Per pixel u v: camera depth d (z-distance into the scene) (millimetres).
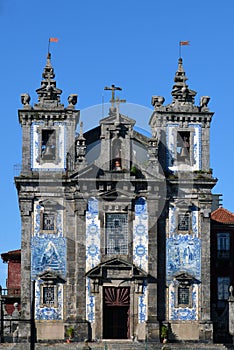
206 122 86000
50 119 84750
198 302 83000
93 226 82750
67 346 78625
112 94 85625
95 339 81125
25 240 82312
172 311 82625
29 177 82938
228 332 84000
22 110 84438
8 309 89500
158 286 82812
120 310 82688
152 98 86438
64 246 82562
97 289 81812
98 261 82312
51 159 84125
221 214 95875
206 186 84375
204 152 85500
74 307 81625
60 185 83250
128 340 81125
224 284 92688
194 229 83938
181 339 82125
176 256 83375
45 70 85750
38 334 81062
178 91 86375
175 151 85438
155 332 81562
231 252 93438
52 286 81875
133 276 81875
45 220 83000
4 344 78812
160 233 83562
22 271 81875
